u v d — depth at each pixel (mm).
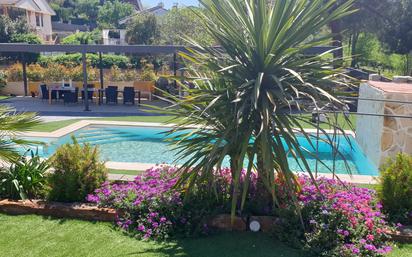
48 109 14703
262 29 4012
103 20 54781
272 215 4777
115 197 5109
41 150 9578
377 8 20016
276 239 4492
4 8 32781
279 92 4098
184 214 4715
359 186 6215
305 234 4250
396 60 27703
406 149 8008
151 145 10969
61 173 5359
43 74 18750
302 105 4234
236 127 4203
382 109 8047
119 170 7020
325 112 4059
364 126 9750
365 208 4543
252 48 4238
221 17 4219
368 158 9188
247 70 4367
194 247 4312
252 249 4258
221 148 4480
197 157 4531
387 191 4875
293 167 8906
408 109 7859
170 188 4918
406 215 4719
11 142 5727
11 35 26359
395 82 10164
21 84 18266
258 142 4328
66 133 10805
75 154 5477
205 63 4336
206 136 4582
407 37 20531
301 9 4176
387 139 8039
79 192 5340
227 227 4762
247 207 4816
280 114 4273
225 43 4336
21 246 4324
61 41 37219
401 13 20359
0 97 17578
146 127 11867
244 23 4301
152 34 29500
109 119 12875
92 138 11336
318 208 4523
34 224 4898
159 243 4418
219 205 4918
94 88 16375
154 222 4652
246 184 4059
